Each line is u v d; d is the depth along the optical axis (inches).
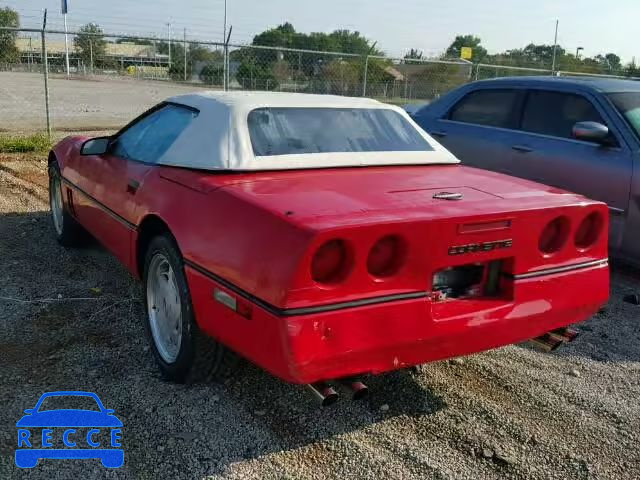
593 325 177.0
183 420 119.4
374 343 100.3
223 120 136.3
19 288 179.3
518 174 236.8
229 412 122.8
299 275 94.0
